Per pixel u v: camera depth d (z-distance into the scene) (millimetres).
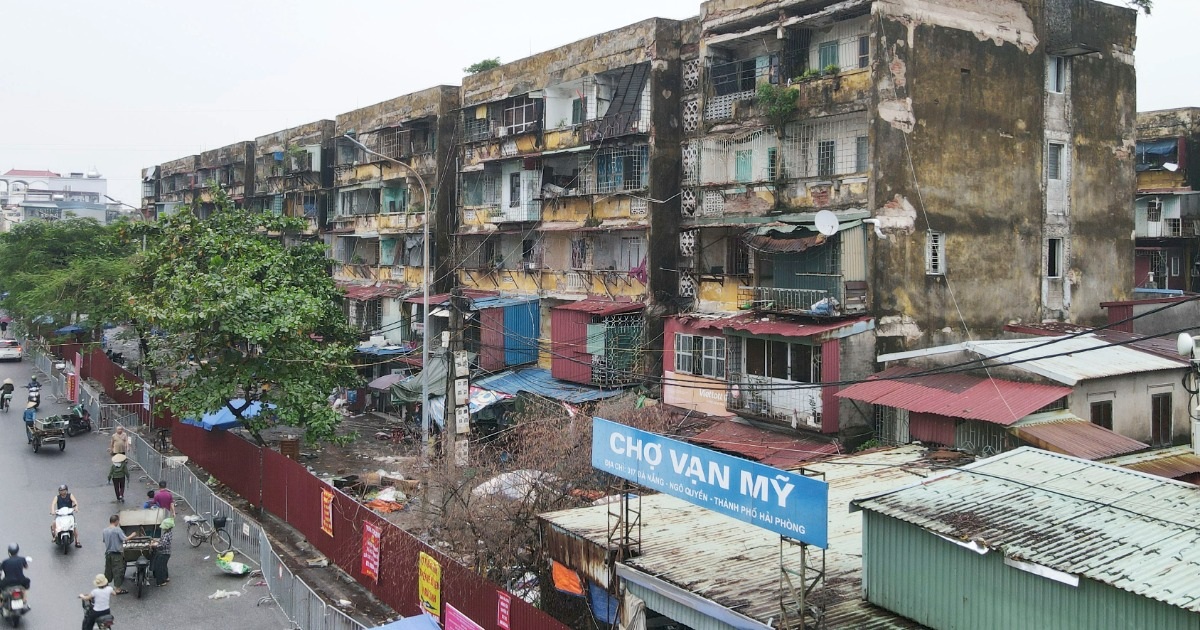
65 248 51000
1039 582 9406
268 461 24156
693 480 11734
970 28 23844
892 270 22344
